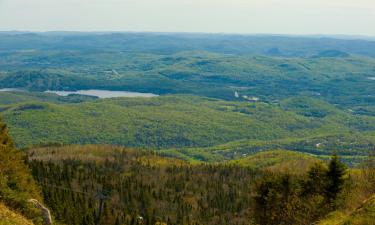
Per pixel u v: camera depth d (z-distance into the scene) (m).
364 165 64.62
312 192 86.88
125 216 163.88
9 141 63.44
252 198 98.50
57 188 164.50
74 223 120.94
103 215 148.12
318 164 91.19
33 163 187.38
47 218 48.72
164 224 167.12
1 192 45.56
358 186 57.78
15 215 41.41
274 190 90.00
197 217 194.88
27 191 52.03
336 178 79.38
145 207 196.38
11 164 53.97
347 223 42.31
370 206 42.34
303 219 78.38
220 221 188.00
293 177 96.19
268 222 89.44
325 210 74.94
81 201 152.50
